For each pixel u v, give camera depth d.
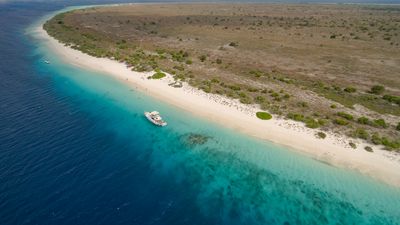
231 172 38.12
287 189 35.19
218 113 52.16
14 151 39.28
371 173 37.03
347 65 83.44
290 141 43.53
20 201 31.30
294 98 57.50
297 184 35.88
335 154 40.41
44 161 37.94
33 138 42.88
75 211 30.81
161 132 47.12
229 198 33.97
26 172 35.56
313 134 44.66
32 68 77.81
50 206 31.08
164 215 31.36
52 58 88.19
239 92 60.09
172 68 76.06
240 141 44.31
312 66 82.25
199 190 35.06
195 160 40.44
